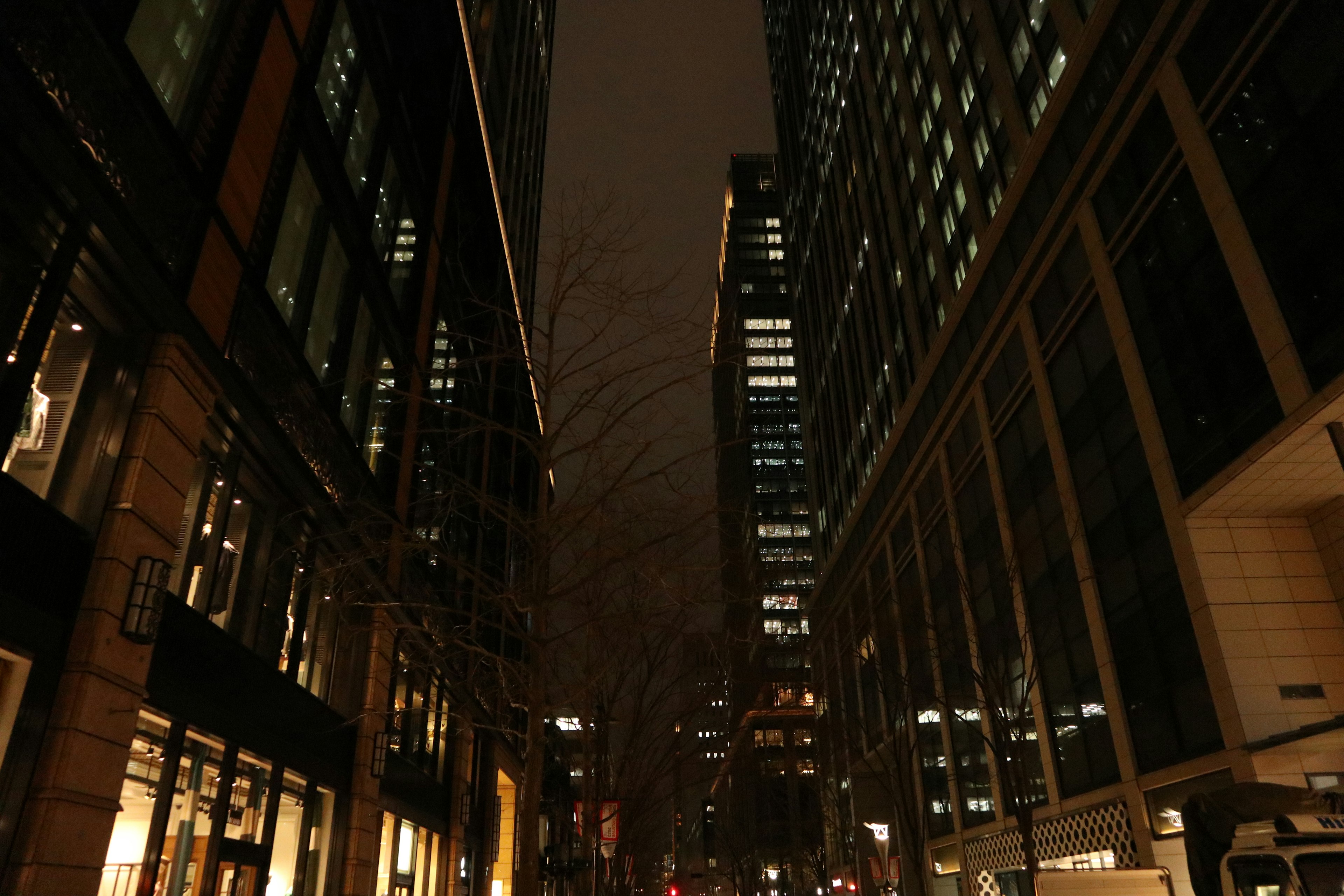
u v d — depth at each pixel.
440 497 15.42
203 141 12.20
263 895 14.06
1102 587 26.25
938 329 41.62
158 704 10.97
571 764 50.47
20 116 8.37
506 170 41.62
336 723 17.86
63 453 9.91
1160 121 23.69
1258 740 19.67
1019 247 32.25
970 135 37.97
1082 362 27.77
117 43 9.98
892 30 48.78
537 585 11.82
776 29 97.69
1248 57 20.20
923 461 42.81
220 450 13.36
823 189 69.56
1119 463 25.55
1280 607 21.08
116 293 10.39
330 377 17.67
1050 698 29.53
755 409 140.12
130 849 10.57
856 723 45.62
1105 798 25.72
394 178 23.27
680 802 71.75
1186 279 22.33
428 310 25.14
